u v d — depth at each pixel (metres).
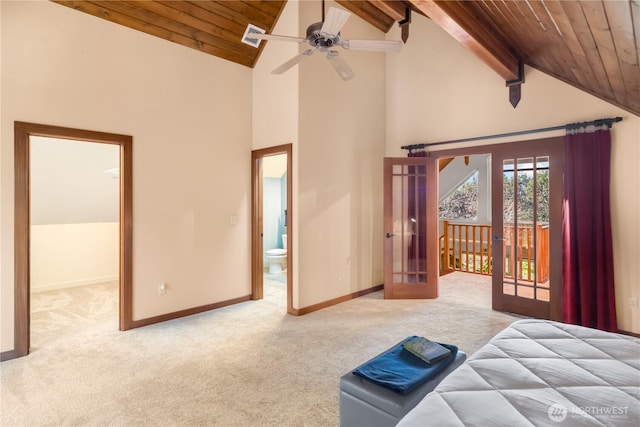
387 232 4.84
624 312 3.49
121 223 3.63
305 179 4.20
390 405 1.60
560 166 3.84
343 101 4.68
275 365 2.85
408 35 5.10
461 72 4.61
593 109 3.64
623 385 1.44
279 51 4.32
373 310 4.33
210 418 2.16
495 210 4.32
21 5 3.03
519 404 1.31
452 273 6.46
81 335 3.50
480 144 4.46
